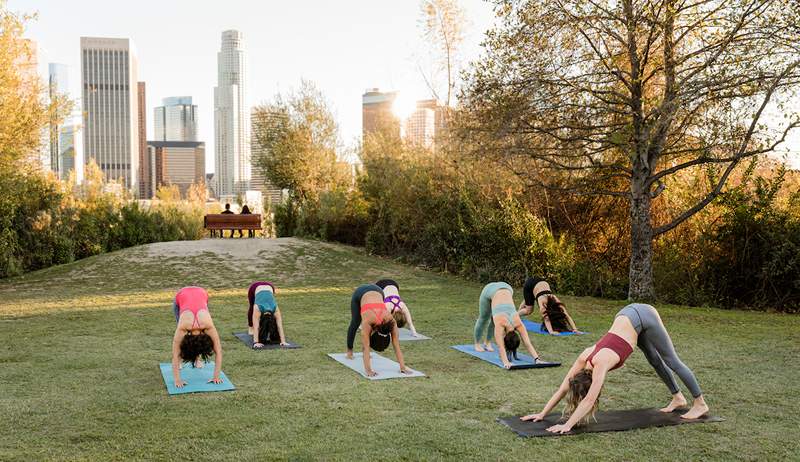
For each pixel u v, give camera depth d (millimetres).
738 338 9633
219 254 21562
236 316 11852
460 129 15234
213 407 5699
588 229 17297
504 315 7672
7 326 10625
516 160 15430
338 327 10664
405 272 19609
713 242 14422
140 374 7086
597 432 5035
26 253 20406
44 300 14188
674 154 14484
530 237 16391
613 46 14172
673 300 14539
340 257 21672
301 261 20828
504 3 14000
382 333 7027
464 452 4559
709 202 13812
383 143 25172
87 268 19484
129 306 13203
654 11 13180
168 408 5660
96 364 7613
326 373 7199
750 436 4977
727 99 12680
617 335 5320
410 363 7836
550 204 17594
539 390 6438
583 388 5117
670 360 5516
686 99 12344
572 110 14047
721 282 14367
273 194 33281
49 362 7719
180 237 29047
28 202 20641
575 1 13477
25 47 20031
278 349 8672
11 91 19625
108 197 26250
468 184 19188
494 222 17297
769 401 6043
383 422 5277
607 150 15148
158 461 4316
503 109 14016
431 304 13672
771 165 14055
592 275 15664
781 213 13758
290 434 4934
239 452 4508
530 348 7719
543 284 10578
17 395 6113
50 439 4758
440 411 5637
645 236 14094
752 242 13922
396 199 21922
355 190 26625
